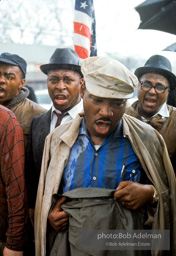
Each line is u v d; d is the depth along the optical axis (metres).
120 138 1.03
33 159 1.37
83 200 0.93
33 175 1.40
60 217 0.96
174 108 1.36
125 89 0.91
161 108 1.31
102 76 0.89
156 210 0.97
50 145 1.11
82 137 1.05
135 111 1.34
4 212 1.20
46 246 1.05
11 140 1.13
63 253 0.97
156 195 0.97
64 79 1.29
